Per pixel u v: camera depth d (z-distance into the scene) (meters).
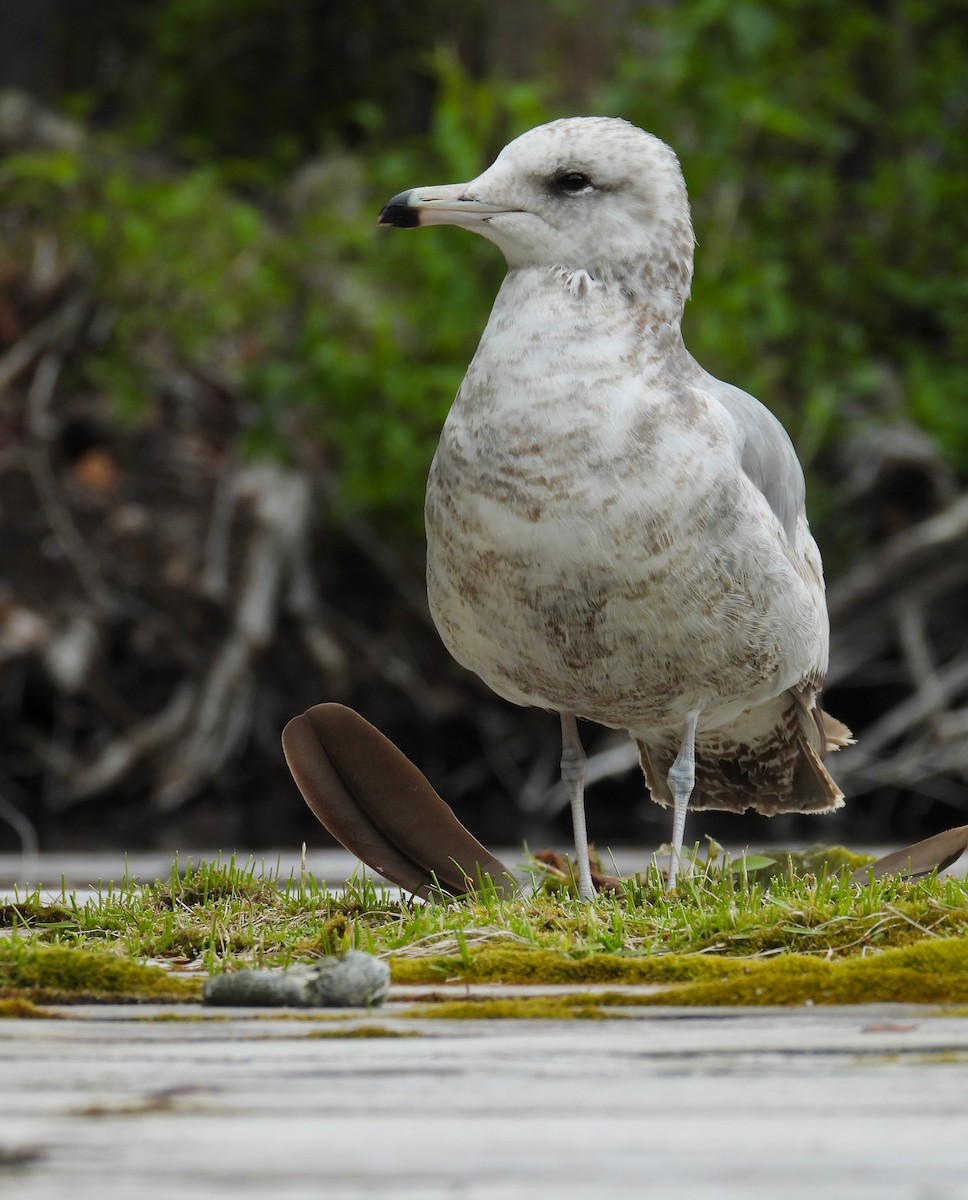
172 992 4.12
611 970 4.33
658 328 5.67
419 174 16.67
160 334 15.86
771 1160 2.47
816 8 17.55
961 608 15.80
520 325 5.57
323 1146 2.55
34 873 8.31
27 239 15.98
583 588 5.42
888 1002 3.93
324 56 20.61
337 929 4.89
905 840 13.59
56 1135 2.63
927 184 16.95
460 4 19.56
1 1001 3.90
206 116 20.66
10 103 17.30
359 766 5.68
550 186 5.69
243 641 14.78
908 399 16.17
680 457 5.39
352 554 16.23
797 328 16.50
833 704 16.44
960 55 18.09
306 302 15.92
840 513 15.87
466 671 16.12
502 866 5.70
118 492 15.34
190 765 14.90
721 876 5.82
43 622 14.91
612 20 18.05
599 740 15.99
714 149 15.62
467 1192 2.28
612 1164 2.44
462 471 5.49
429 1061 3.24
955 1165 2.43
